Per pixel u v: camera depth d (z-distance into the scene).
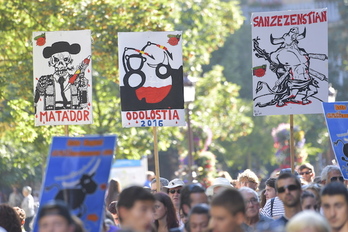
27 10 31.95
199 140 39.94
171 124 20.41
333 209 12.59
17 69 31.53
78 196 13.09
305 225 9.34
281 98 20.44
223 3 54.06
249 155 90.38
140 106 20.45
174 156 91.38
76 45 20.45
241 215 11.63
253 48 20.59
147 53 20.53
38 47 20.58
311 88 20.41
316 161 77.94
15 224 15.54
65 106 20.45
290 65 20.48
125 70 20.55
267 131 89.19
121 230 9.78
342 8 100.50
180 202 14.98
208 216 12.73
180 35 20.50
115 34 33.34
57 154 13.14
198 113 48.59
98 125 43.62
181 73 20.47
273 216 18.00
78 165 13.13
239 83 101.50
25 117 32.19
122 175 51.84
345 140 18.20
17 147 42.09
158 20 33.84
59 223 10.74
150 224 12.47
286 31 20.53
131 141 42.66
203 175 34.16
